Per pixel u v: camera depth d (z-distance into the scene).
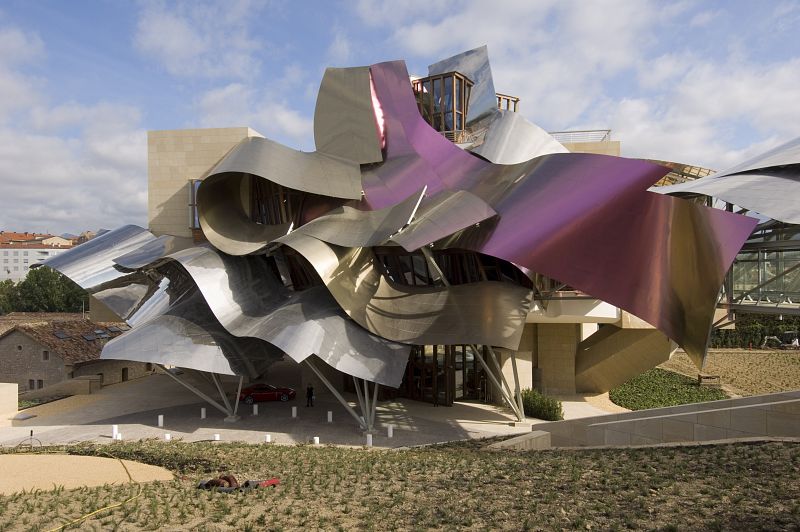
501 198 25.41
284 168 27.97
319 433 23.23
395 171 30.75
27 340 42.53
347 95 33.34
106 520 9.46
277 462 15.55
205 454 17.11
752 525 8.23
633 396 33.62
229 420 25.64
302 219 30.67
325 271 23.83
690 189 19.17
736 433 15.05
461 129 38.72
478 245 23.22
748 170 19.17
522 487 11.36
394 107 33.59
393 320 24.48
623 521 8.89
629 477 11.42
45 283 97.44
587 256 20.42
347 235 25.28
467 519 9.31
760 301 17.94
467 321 23.62
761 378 42.41
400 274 27.72
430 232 22.31
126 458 16.41
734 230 17.11
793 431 14.02
